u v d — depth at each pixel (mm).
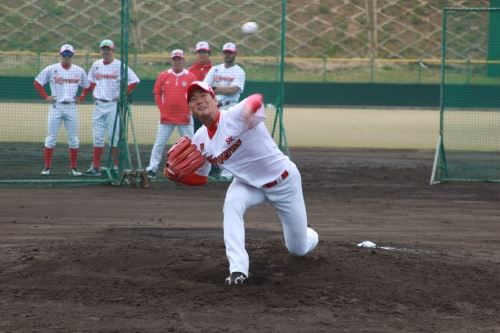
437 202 40562
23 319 19594
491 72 107750
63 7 83250
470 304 21828
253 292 21562
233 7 63500
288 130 76125
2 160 51906
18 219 33750
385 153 60312
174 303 20859
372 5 147375
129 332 18688
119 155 44125
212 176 45906
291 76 130625
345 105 112750
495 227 34156
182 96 44781
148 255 24516
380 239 30750
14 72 91188
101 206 37469
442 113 47000
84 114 77625
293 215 22328
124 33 42812
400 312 20750
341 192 43250
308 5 146625
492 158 58156
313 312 20359
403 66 134625
